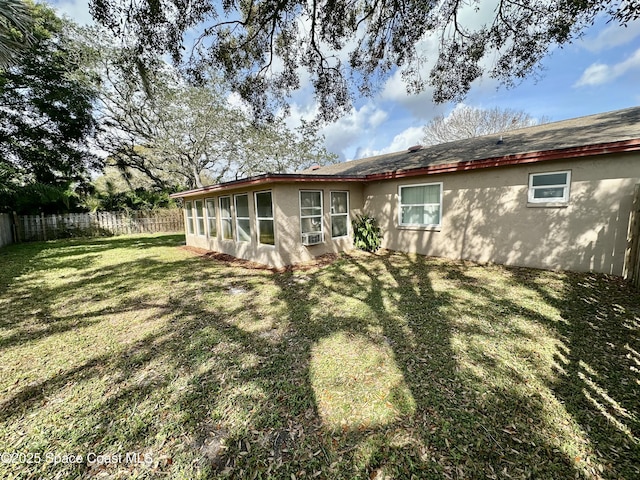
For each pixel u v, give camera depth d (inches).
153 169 800.9
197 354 126.3
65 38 530.0
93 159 689.0
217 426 85.6
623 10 145.3
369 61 231.9
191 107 628.7
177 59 199.2
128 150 727.7
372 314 163.9
